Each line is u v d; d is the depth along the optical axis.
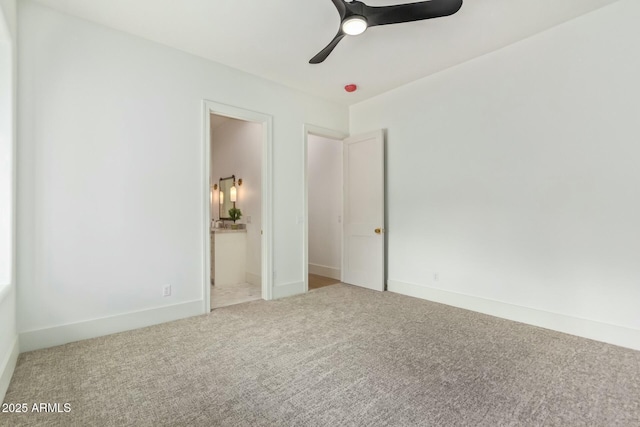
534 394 1.80
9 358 1.94
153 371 2.05
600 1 2.44
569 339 2.59
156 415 1.61
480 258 3.31
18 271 2.27
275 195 3.86
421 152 3.83
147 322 2.88
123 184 2.75
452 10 2.00
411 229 3.95
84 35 2.57
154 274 2.92
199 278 3.21
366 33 2.80
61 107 2.45
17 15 2.27
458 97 3.46
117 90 2.72
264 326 2.89
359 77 3.74
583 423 1.56
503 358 2.25
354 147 4.51
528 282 2.96
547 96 2.83
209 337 2.62
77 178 2.53
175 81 3.05
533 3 2.43
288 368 2.10
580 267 2.66
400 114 4.05
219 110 3.35
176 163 3.05
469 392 1.82
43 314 2.38
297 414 1.62
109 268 2.68
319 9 2.47
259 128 4.77
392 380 1.95
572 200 2.70
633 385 1.90
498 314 3.16
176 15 2.53
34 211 2.34
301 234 4.12
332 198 5.16
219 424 1.55
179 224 3.07
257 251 4.75
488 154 3.23
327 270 5.24
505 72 3.09
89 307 2.58
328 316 3.17
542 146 2.87
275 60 3.30
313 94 4.25
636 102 2.39
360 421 1.57
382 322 3.00
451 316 3.17
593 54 2.57
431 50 3.13
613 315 2.50
